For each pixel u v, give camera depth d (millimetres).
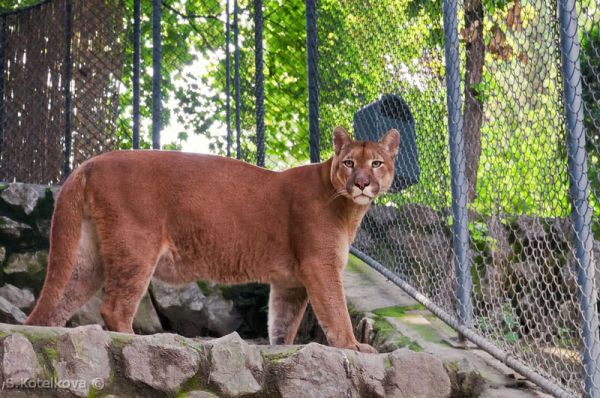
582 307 4324
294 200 5820
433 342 5684
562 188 5109
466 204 5684
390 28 6984
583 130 4359
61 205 5328
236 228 5738
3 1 13039
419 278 7016
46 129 8992
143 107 11148
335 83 8453
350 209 5852
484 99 5746
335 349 4898
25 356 4270
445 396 4926
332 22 8562
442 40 6230
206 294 7727
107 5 9242
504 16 5961
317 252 5680
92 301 7105
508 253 6820
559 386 4570
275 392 4742
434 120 6262
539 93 4918
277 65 10695
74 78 8930
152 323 7316
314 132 8969
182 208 5625
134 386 4496
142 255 5426
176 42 11148
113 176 5457
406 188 6996
